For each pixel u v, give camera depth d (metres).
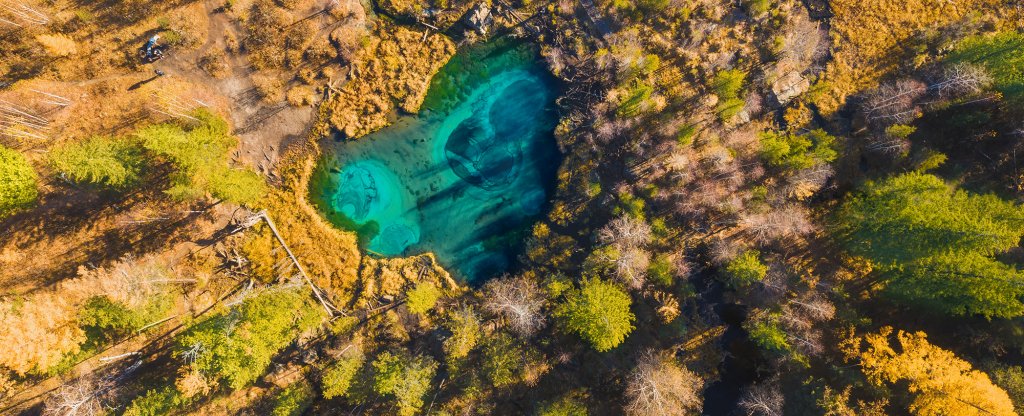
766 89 42.28
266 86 42.84
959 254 34.41
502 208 44.41
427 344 42.47
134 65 41.88
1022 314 36.19
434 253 44.38
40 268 40.81
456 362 40.56
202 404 41.44
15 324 35.72
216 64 42.53
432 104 44.50
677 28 42.91
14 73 40.75
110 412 40.28
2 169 36.97
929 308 38.91
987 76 36.53
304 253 43.31
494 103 44.56
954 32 40.53
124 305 37.75
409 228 44.50
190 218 42.09
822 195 41.25
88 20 41.12
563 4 43.25
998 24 40.81
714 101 42.12
